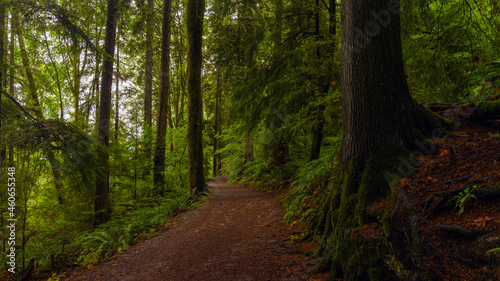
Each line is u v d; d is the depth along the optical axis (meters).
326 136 8.21
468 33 5.55
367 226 3.11
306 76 7.58
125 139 10.42
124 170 8.95
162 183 11.72
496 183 2.43
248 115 9.02
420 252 2.49
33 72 8.79
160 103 12.38
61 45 12.72
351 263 2.95
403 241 2.69
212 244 5.05
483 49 5.84
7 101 5.44
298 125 7.00
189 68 10.29
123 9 12.66
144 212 8.45
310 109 7.51
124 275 4.29
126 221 7.63
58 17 6.37
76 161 5.75
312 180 5.78
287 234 4.74
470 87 5.64
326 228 3.84
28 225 6.30
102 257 5.41
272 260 3.87
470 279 2.08
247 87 7.96
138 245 5.80
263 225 5.76
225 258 4.27
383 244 2.80
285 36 8.74
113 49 8.42
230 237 5.32
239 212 7.41
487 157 3.00
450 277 2.20
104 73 8.11
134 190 10.76
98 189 7.89
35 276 4.91
